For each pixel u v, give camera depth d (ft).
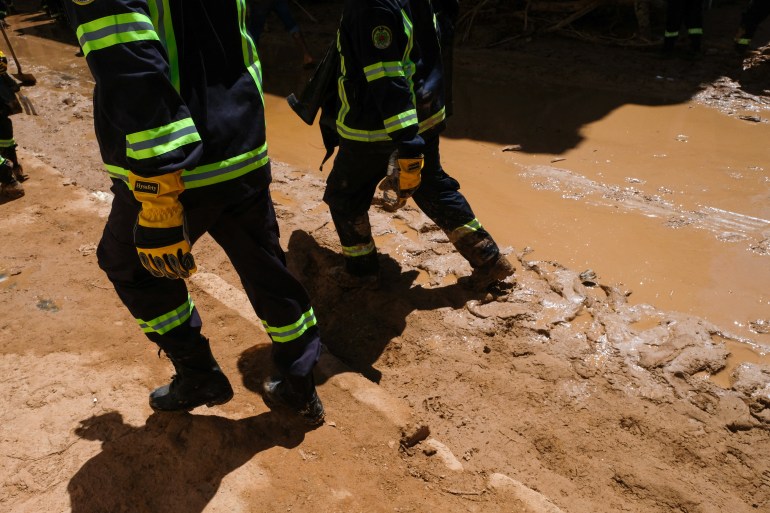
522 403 11.24
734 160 19.61
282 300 8.86
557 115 23.79
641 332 12.59
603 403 11.14
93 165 21.84
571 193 18.16
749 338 12.46
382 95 10.47
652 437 10.52
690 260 14.87
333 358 11.03
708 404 11.03
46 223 16.62
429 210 13.16
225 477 8.88
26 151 21.13
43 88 30.73
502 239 16.07
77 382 10.85
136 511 8.52
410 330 13.00
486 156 20.84
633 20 33.45
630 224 16.44
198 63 7.33
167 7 6.95
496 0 33.86
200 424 9.60
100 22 6.30
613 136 21.79
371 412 9.86
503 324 12.98
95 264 14.60
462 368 11.98
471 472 9.14
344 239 13.48
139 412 10.11
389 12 10.14
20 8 54.03
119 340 11.93
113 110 6.51
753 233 15.78
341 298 14.11
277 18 40.11
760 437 10.47
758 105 23.50
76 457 9.32
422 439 9.62
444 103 12.66
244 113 7.77
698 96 24.63
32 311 12.95
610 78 26.73
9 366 11.35
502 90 26.53
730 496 9.55
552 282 14.16
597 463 10.13
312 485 8.79
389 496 8.68
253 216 8.30
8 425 9.99
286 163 21.43
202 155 7.38
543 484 9.81
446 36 12.46
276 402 9.77
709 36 30.96
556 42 31.78
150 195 6.77
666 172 19.10
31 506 8.62
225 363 11.20
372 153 11.94
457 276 14.64
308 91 12.58
